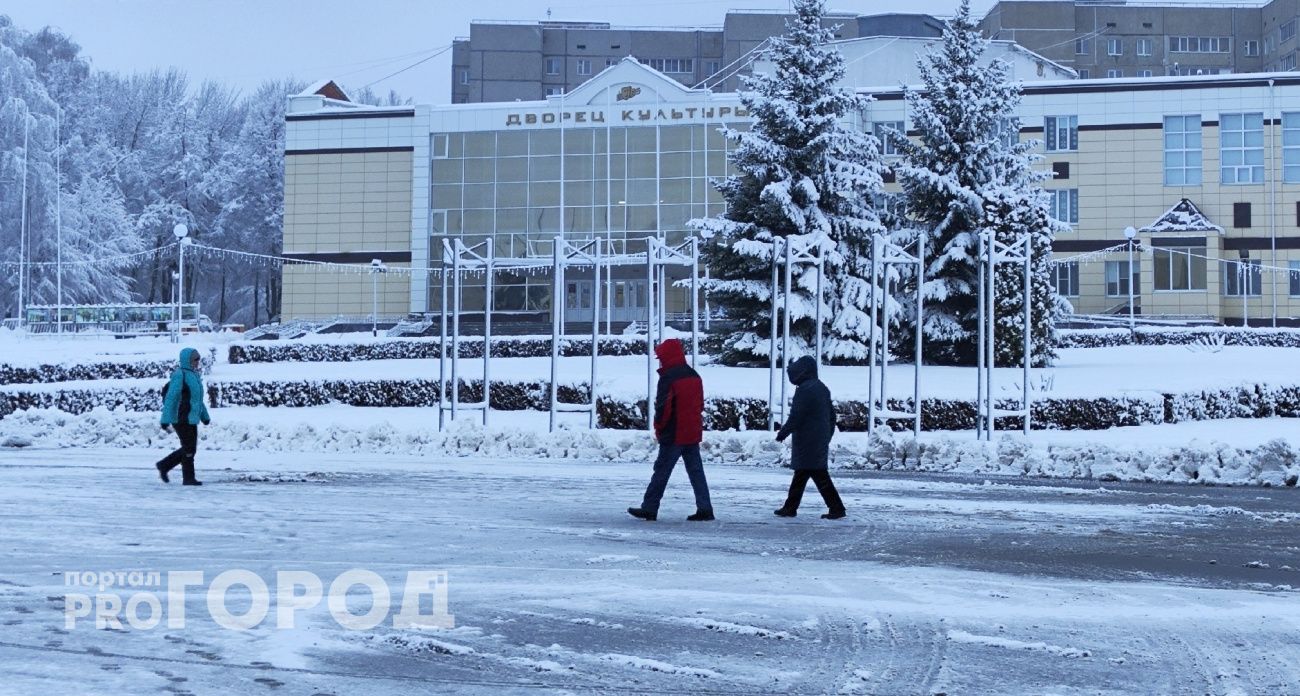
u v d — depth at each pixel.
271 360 42.22
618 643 7.29
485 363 22.88
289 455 21.12
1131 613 8.24
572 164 68.38
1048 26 106.56
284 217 72.81
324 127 72.69
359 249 72.19
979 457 18.72
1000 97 36.59
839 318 33.91
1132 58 109.81
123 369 33.31
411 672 6.59
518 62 112.12
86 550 10.44
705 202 66.88
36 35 86.25
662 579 9.31
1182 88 66.50
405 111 71.88
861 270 35.09
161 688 6.17
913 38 74.94
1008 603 8.52
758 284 34.16
